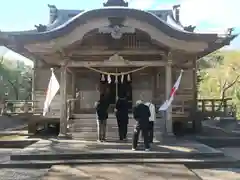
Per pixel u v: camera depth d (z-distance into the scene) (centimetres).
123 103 1339
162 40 1402
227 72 3906
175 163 1005
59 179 814
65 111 1476
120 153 1059
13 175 888
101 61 1502
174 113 1716
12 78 4638
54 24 2062
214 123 2603
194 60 1936
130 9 1362
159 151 1095
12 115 1717
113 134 1460
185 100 1916
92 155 1048
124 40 1500
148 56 1572
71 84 1989
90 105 2039
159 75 2003
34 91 1925
